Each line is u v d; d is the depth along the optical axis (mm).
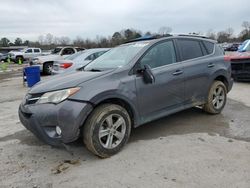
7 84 13109
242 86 9852
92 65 5102
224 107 6688
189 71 5270
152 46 4820
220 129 5148
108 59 5008
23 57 34000
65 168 3828
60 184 3426
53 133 3883
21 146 4648
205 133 4957
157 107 4762
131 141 4660
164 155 4098
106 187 3320
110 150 4082
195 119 5777
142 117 4562
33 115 3928
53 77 4703
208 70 5688
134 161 3943
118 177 3531
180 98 5164
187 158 3969
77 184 3414
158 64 4840
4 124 5926
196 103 5559
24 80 12070
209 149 4246
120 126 4246
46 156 4234
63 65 10789
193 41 5633
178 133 4996
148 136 4879
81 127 3938
